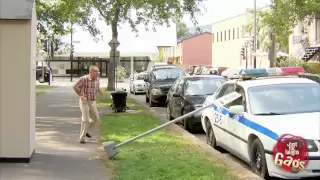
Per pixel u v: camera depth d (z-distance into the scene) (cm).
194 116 1309
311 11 2948
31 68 777
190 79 1509
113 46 2692
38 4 2827
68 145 981
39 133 1149
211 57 8625
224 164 809
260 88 875
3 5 753
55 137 1085
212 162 826
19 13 746
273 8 3153
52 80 5328
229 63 6962
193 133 1330
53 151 910
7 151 780
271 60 3253
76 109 1786
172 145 997
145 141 1040
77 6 2453
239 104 890
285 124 732
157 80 2261
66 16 2633
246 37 5431
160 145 991
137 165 790
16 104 770
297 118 759
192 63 8619
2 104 769
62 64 6506
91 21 2791
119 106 1691
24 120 777
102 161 820
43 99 2330
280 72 1012
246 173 737
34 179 689
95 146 972
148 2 2375
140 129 1226
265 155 725
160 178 691
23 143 782
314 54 3731
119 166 781
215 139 1023
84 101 1016
